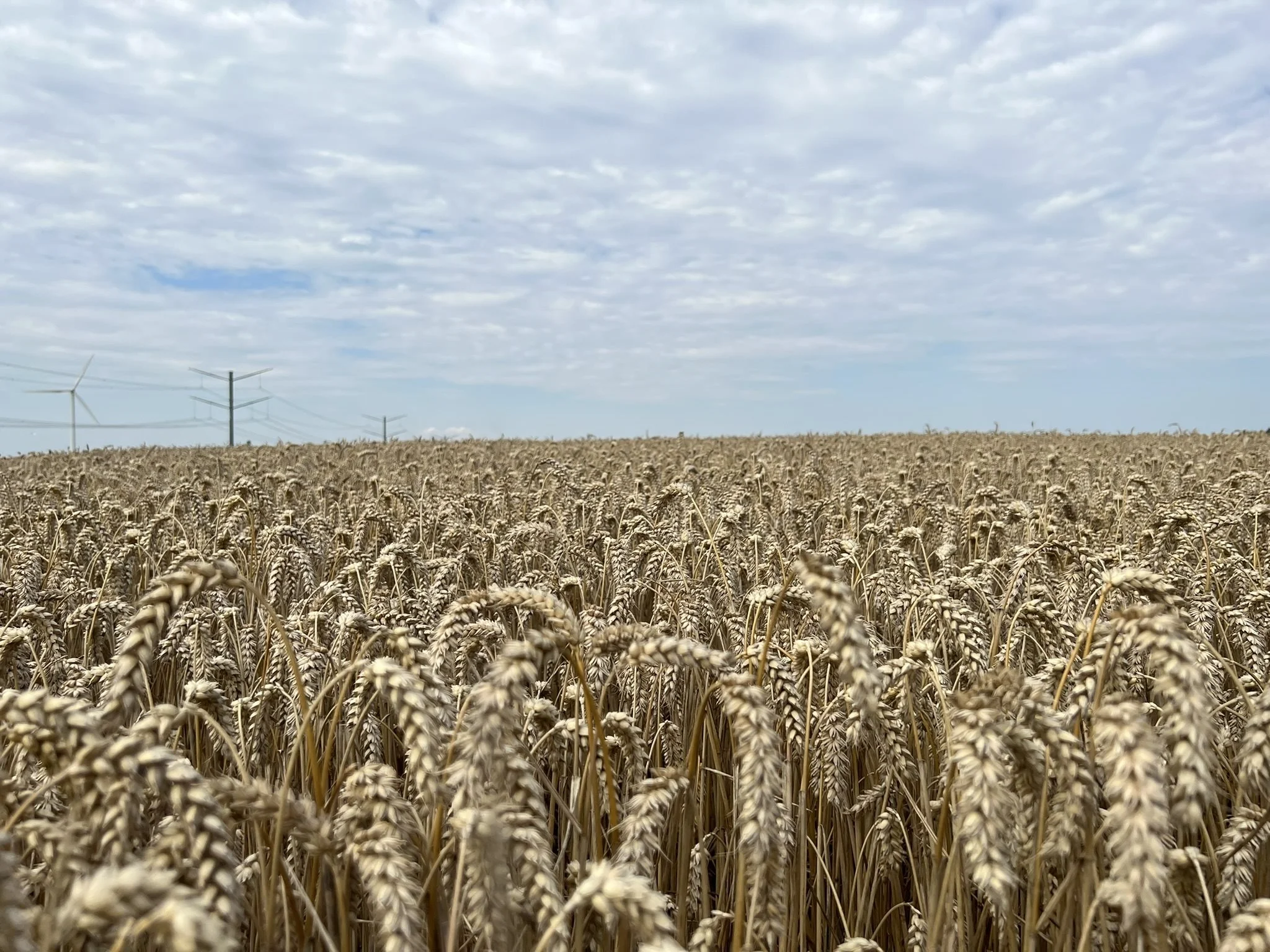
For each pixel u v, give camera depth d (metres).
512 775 2.67
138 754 2.15
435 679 2.94
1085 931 2.54
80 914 1.57
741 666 3.87
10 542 8.32
